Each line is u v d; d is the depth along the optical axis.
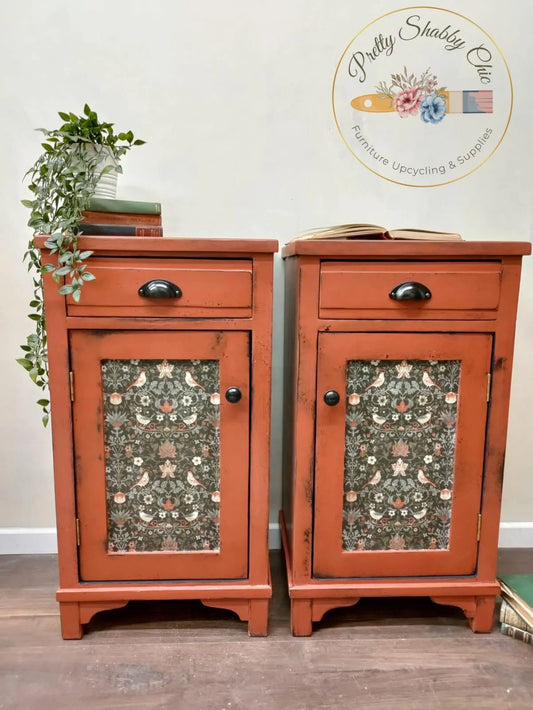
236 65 1.38
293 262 1.16
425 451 1.11
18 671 1.03
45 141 1.37
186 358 1.05
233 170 1.42
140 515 1.11
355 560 1.13
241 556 1.12
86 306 1.02
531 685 1.01
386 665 1.06
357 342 1.06
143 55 1.36
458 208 1.46
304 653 1.09
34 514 1.50
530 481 1.55
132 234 1.04
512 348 1.08
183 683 1.00
